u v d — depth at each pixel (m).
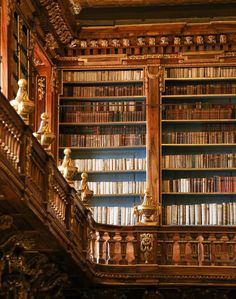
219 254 18.89
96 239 18.86
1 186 12.53
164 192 20.47
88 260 17.70
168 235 18.98
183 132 20.84
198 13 21.61
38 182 14.18
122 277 18.69
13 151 12.86
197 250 18.92
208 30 20.70
